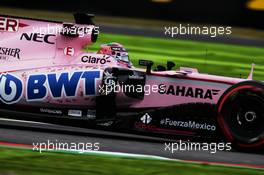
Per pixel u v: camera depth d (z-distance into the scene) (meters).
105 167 21.05
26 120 26.41
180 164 22.23
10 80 25.97
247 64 54.72
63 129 27.73
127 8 78.88
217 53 60.41
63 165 20.97
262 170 22.30
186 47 63.00
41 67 26.19
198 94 25.66
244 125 24.92
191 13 76.62
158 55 55.34
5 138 24.48
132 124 26.06
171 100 25.88
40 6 78.75
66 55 26.48
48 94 25.92
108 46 26.80
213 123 25.48
